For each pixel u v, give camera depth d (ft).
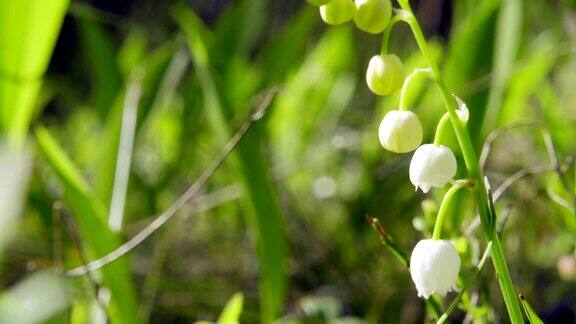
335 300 1.32
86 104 2.99
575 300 1.44
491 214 0.83
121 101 1.68
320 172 2.19
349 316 1.51
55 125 3.08
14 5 1.18
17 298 0.89
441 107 1.76
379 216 1.77
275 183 1.85
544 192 1.56
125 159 1.42
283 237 1.23
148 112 1.88
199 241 1.90
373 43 2.92
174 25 3.11
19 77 1.23
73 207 1.16
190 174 2.07
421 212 1.74
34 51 1.22
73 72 3.22
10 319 0.88
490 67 1.54
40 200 1.57
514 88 1.69
